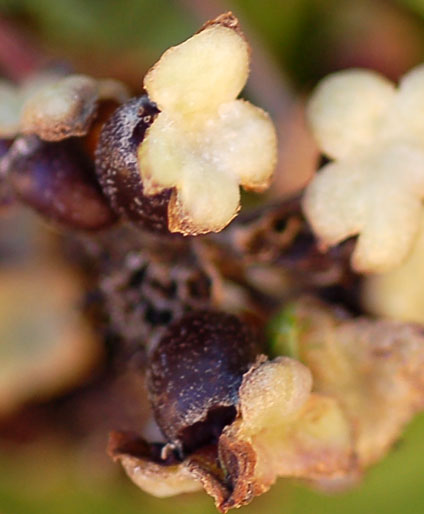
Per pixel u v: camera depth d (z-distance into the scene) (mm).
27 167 84
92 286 92
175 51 79
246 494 78
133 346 89
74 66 98
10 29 99
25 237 95
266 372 79
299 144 96
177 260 86
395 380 85
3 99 89
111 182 79
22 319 96
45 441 99
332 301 88
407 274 88
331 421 84
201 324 81
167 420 80
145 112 79
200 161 79
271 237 86
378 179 86
